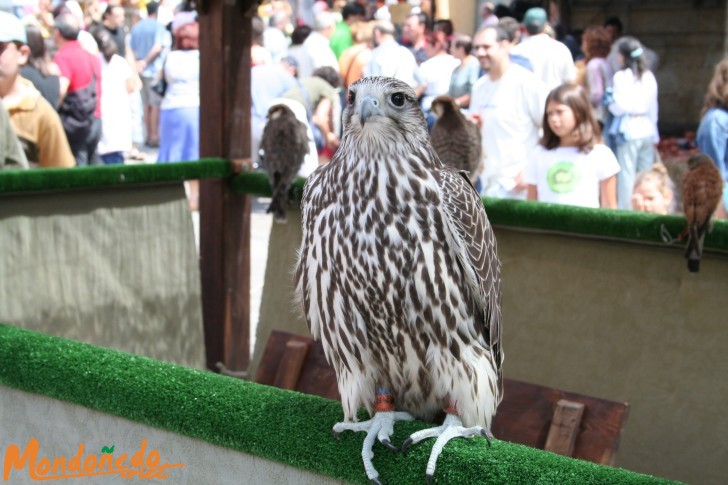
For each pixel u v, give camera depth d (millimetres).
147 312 4508
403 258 2166
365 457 2062
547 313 4008
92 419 2613
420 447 2045
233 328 4801
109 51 7816
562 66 6695
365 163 2154
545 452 1964
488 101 5629
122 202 4359
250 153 4695
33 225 4020
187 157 8117
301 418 2215
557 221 3812
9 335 2785
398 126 2145
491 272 2342
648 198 4898
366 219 2156
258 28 7977
